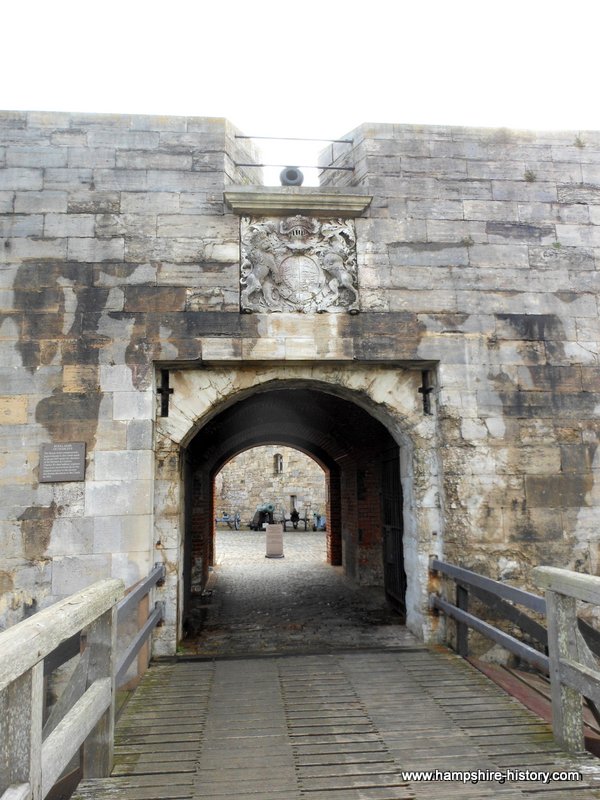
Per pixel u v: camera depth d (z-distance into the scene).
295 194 6.66
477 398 6.72
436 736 4.18
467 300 6.85
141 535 6.05
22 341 6.26
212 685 5.25
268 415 11.92
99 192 6.59
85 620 3.02
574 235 7.16
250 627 7.70
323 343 6.54
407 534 7.21
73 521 6.02
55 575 5.95
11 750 2.22
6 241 6.41
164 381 6.55
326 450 13.34
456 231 6.96
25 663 2.19
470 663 5.84
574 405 6.85
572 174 7.27
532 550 6.57
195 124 6.82
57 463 6.08
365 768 3.72
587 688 3.65
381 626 7.64
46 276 6.39
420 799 3.36
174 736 4.19
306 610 8.78
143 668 5.60
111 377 6.27
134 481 6.12
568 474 6.73
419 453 6.84
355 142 7.18
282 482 27.45
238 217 6.71
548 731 4.25
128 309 6.39
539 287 6.99
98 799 3.35
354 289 6.64
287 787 3.50
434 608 6.66
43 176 6.57
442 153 7.10
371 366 6.85
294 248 6.66
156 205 6.62
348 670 5.64
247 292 6.47
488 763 3.77
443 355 6.73
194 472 10.09
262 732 4.26
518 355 6.84
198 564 10.37
